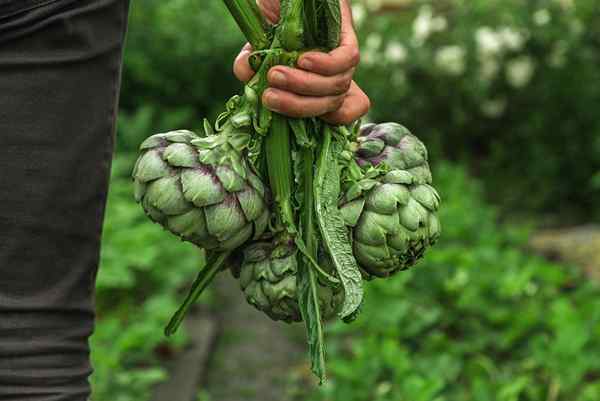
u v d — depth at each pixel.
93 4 1.58
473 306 4.86
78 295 1.65
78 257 1.64
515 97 7.62
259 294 1.70
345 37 1.69
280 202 1.67
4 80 1.56
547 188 7.34
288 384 4.57
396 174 1.67
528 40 7.48
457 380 4.36
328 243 1.63
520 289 4.82
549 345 4.21
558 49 7.44
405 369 4.09
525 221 6.98
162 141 1.64
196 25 7.93
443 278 5.10
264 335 5.12
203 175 1.61
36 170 1.58
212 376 4.66
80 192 1.62
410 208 1.67
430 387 3.74
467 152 7.85
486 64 7.52
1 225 1.58
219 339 5.06
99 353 4.07
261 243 1.72
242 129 1.67
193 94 7.86
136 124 7.26
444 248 5.72
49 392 1.61
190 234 1.64
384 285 4.86
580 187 7.29
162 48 7.80
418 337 4.78
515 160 7.66
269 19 1.85
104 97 1.62
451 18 7.91
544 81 7.48
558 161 7.36
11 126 1.57
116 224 5.46
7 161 1.57
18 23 1.55
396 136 1.76
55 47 1.57
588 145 7.27
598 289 5.18
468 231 5.93
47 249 1.61
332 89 1.63
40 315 1.61
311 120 1.69
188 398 4.25
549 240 6.17
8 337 1.59
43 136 1.58
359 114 1.71
